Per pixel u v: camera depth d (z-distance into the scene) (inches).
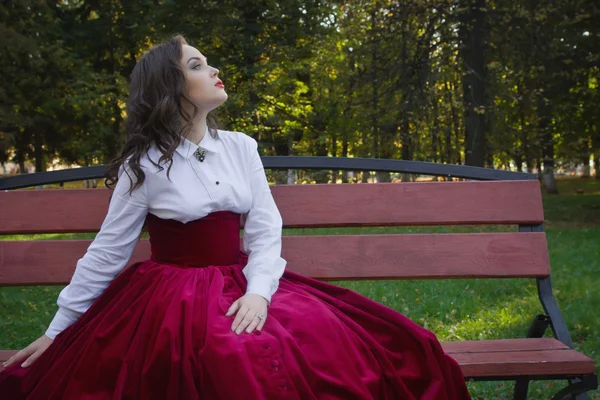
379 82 490.6
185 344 66.0
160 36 528.7
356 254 97.3
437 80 487.8
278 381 63.2
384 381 70.6
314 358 66.7
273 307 72.0
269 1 539.5
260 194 82.8
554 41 475.5
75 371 67.7
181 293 71.1
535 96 495.8
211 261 77.9
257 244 79.7
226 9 527.5
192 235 77.6
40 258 96.0
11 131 544.4
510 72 492.4
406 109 482.3
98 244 77.4
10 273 95.6
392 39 488.4
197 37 518.0
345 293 79.9
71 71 562.3
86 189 98.2
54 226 97.2
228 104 518.0
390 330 75.0
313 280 81.8
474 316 175.2
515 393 107.5
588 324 161.8
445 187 99.7
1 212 97.3
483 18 474.9
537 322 95.3
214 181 78.3
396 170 104.6
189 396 63.5
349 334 71.6
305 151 654.5
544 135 562.6
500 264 97.0
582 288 205.8
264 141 607.8
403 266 97.0
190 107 80.7
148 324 69.2
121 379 65.9
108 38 617.9
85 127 609.6
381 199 99.3
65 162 691.4
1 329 173.3
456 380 73.6
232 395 62.2
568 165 778.8
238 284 76.4
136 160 76.7
